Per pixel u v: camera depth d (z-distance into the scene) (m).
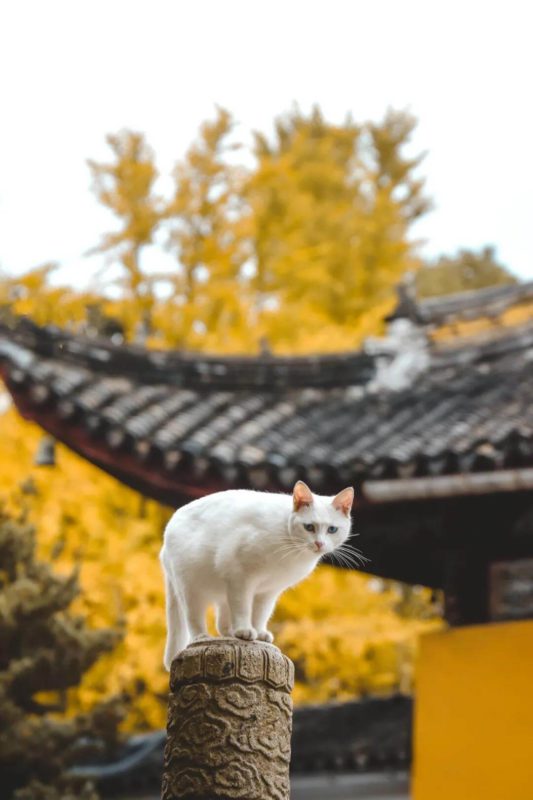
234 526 4.50
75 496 15.09
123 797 13.23
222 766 4.18
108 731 10.70
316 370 10.48
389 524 9.27
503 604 9.32
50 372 8.77
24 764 10.19
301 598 16.22
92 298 12.77
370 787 12.60
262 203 20.94
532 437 8.22
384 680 15.59
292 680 4.42
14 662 10.10
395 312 11.09
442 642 9.34
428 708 9.23
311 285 20.19
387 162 24.05
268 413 9.81
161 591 14.51
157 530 15.63
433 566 9.84
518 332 11.07
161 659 13.96
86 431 8.77
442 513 9.12
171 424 9.12
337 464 8.58
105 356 9.42
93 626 14.06
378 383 10.55
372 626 15.77
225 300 17.53
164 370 9.72
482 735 8.88
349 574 16.58
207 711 4.23
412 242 21.31
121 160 18.02
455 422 9.52
